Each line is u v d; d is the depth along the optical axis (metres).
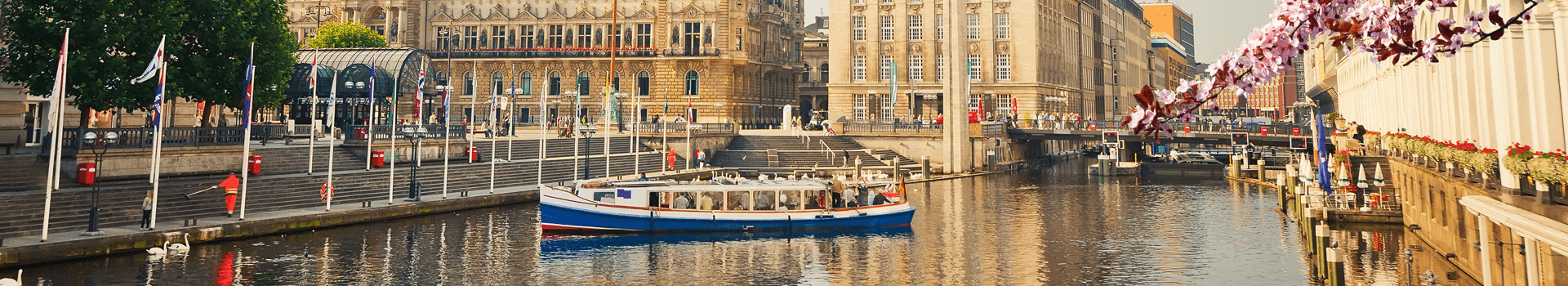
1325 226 34.25
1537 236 19.22
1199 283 34.16
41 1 42.25
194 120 65.25
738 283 34.47
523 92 115.88
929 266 37.78
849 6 111.50
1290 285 33.53
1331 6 7.20
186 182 43.84
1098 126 97.75
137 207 40.31
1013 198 66.31
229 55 49.91
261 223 40.91
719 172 82.38
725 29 112.19
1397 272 33.72
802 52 139.12
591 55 113.94
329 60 85.44
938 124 92.62
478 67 115.62
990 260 39.25
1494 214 22.28
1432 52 7.39
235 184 42.03
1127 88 167.75
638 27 114.94
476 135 77.69
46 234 33.25
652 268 37.03
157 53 38.06
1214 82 7.32
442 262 37.22
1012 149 103.38
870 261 39.00
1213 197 66.12
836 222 48.16
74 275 31.47
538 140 76.12
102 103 43.25
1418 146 38.09
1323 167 50.69
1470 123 32.25
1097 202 63.09
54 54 41.19
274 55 52.59
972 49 110.44
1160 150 119.62
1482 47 30.27
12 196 36.59
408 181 55.22
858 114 111.44
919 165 90.88
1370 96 65.06
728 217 46.53
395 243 41.09
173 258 35.38
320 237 41.69
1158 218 53.31
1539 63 24.98
